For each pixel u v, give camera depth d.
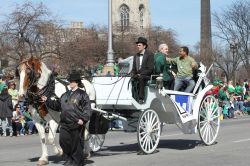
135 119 13.98
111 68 22.00
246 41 60.09
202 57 37.12
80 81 11.52
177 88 15.02
